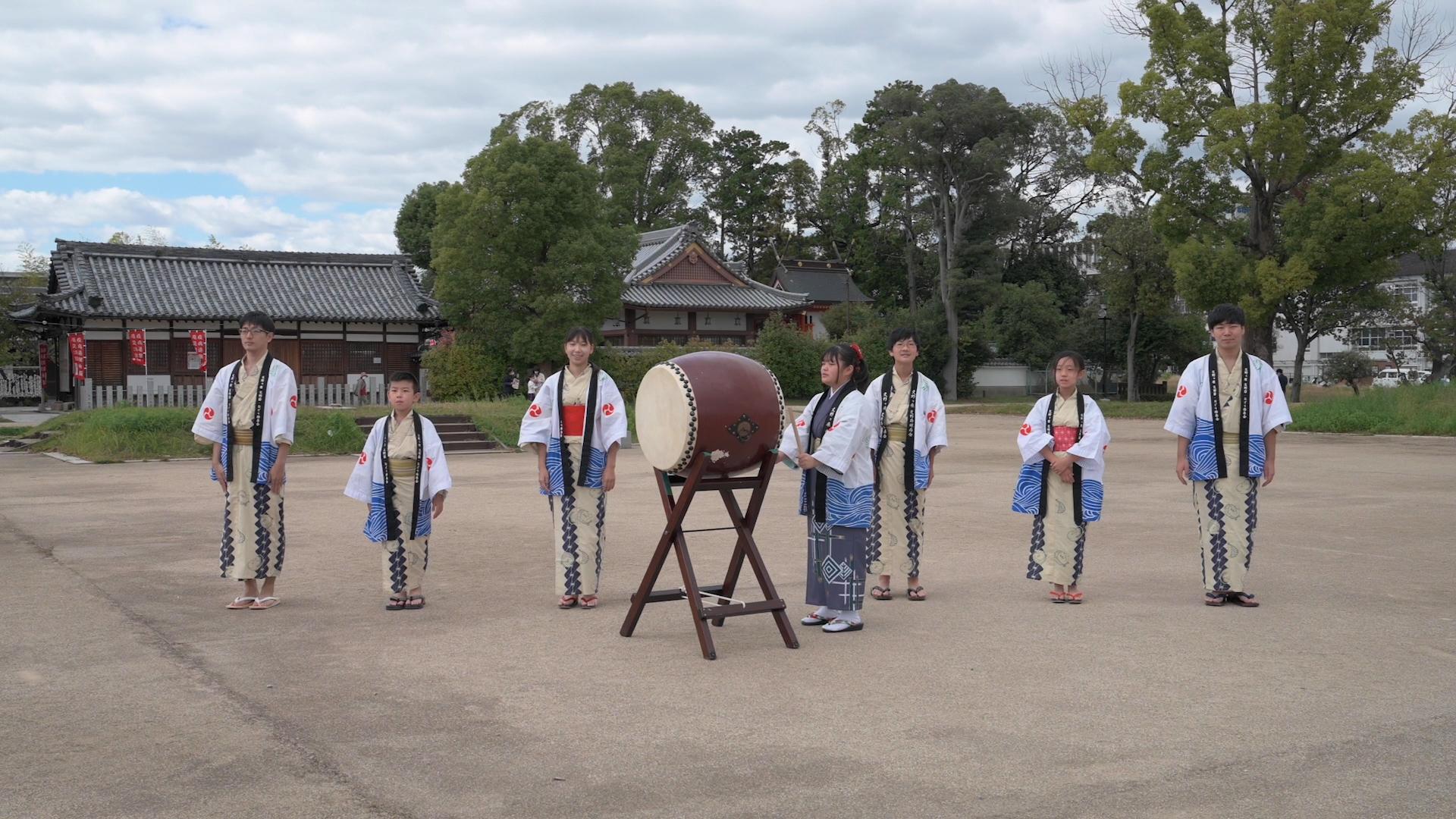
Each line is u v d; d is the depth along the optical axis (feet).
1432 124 104.42
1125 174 120.88
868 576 27.45
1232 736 15.07
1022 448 24.38
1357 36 106.11
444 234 115.34
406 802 12.85
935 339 178.91
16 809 12.62
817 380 148.77
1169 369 184.24
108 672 18.54
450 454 75.61
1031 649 20.04
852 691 17.40
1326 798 12.87
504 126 119.03
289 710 16.43
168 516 40.19
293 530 36.73
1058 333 181.37
